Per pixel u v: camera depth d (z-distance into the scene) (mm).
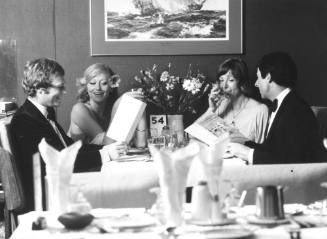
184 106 4977
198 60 5152
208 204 2184
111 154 4074
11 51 5074
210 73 5156
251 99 4977
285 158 3803
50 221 2285
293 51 5215
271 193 2240
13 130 3580
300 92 5254
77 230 2195
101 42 5102
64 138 4117
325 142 2502
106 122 4996
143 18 5105
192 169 2582
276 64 3982
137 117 4355
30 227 2279
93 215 2422
